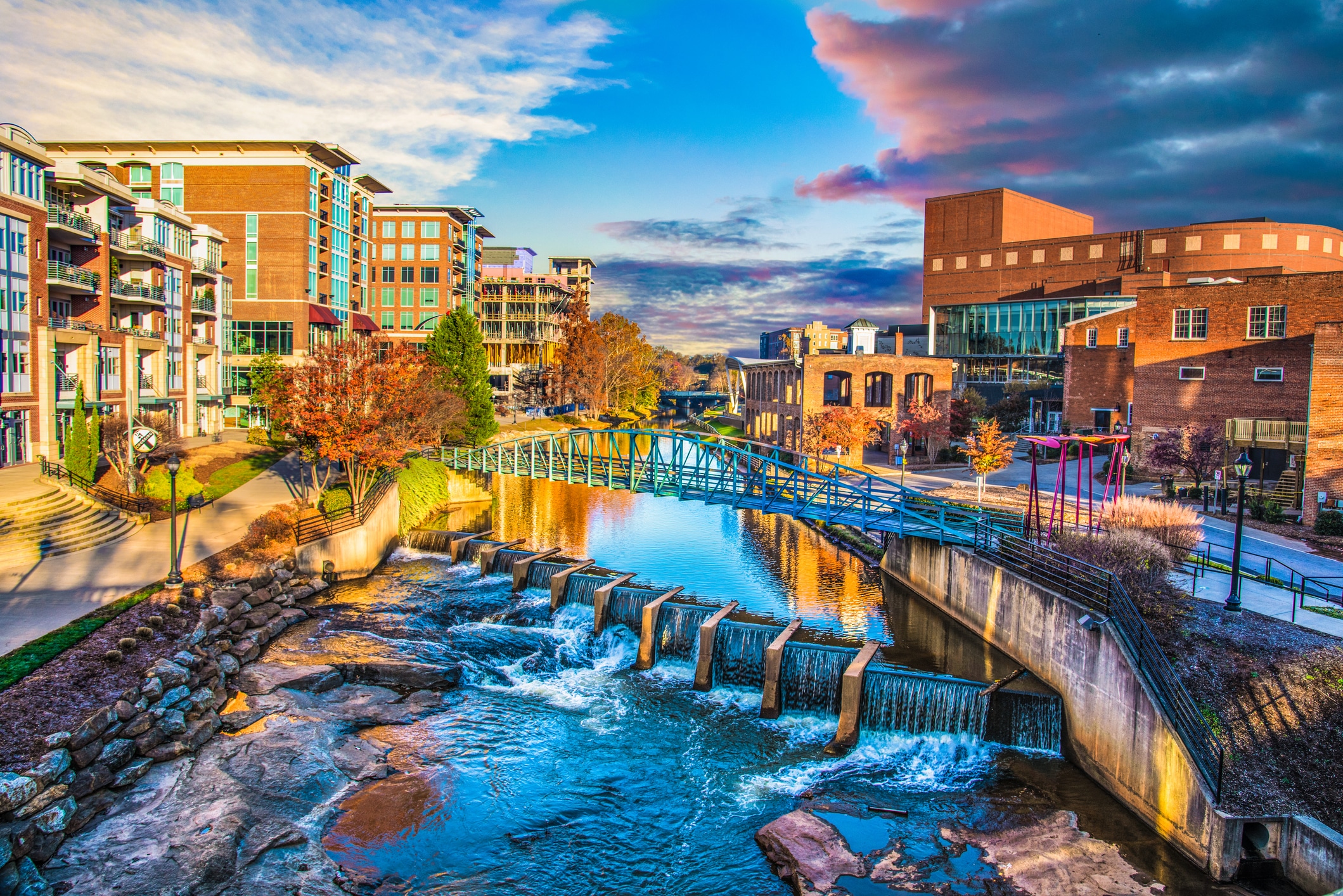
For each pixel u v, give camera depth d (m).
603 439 99.25
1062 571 24.05
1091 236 100.12
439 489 53.34
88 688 20.27
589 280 160.50
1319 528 33.22
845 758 22.20
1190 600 24.22
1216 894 15.95
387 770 20.70
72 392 45.50
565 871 17.16
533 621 31.66
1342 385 33.53
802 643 25.81
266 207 74.69
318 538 36.03
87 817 16.91
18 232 40.59
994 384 85.56
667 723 24.16
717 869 17.38
